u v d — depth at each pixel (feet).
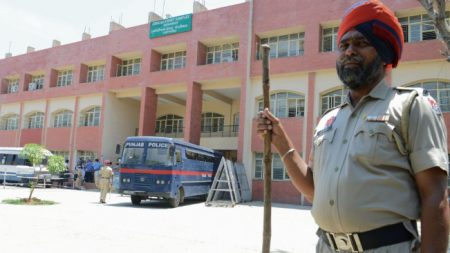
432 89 56.95
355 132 5.71
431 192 5.04
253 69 71.61
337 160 5.84
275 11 71.26
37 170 78.13
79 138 95.50
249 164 69.36
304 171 7.12
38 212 38.63
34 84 107.55
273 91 70.18
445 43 20.85
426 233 4.93
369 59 5.90
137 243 24.50
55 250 21.66
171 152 50.21
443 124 5.50
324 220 5.81
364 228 5.31
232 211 48.52
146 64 86.02
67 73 104.22
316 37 66.33
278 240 27.76
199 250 23.02
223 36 75.97
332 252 5.86
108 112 92.12
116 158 93.50
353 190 5.43
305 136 65.26
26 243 23.18
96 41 96.12
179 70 80.59
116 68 93.25
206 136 89.97
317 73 66.13
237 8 75.31
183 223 35.14
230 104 91.40
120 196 68.28
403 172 5.31
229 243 25.59
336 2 65.26
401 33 6.07
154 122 86.63
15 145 108.17
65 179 88.63
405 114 5.37
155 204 55.42
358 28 5.96
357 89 6.14
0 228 27.99
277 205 60.18
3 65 114.62
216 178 59.11
